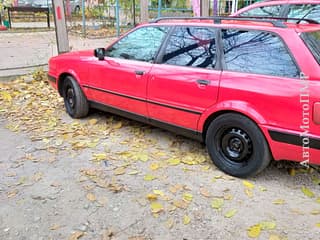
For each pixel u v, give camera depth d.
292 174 3.65
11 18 18.86
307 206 3.11
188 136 3.97
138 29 4.41
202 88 3.59
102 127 4.93
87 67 4.89
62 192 3.30
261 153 3.33
